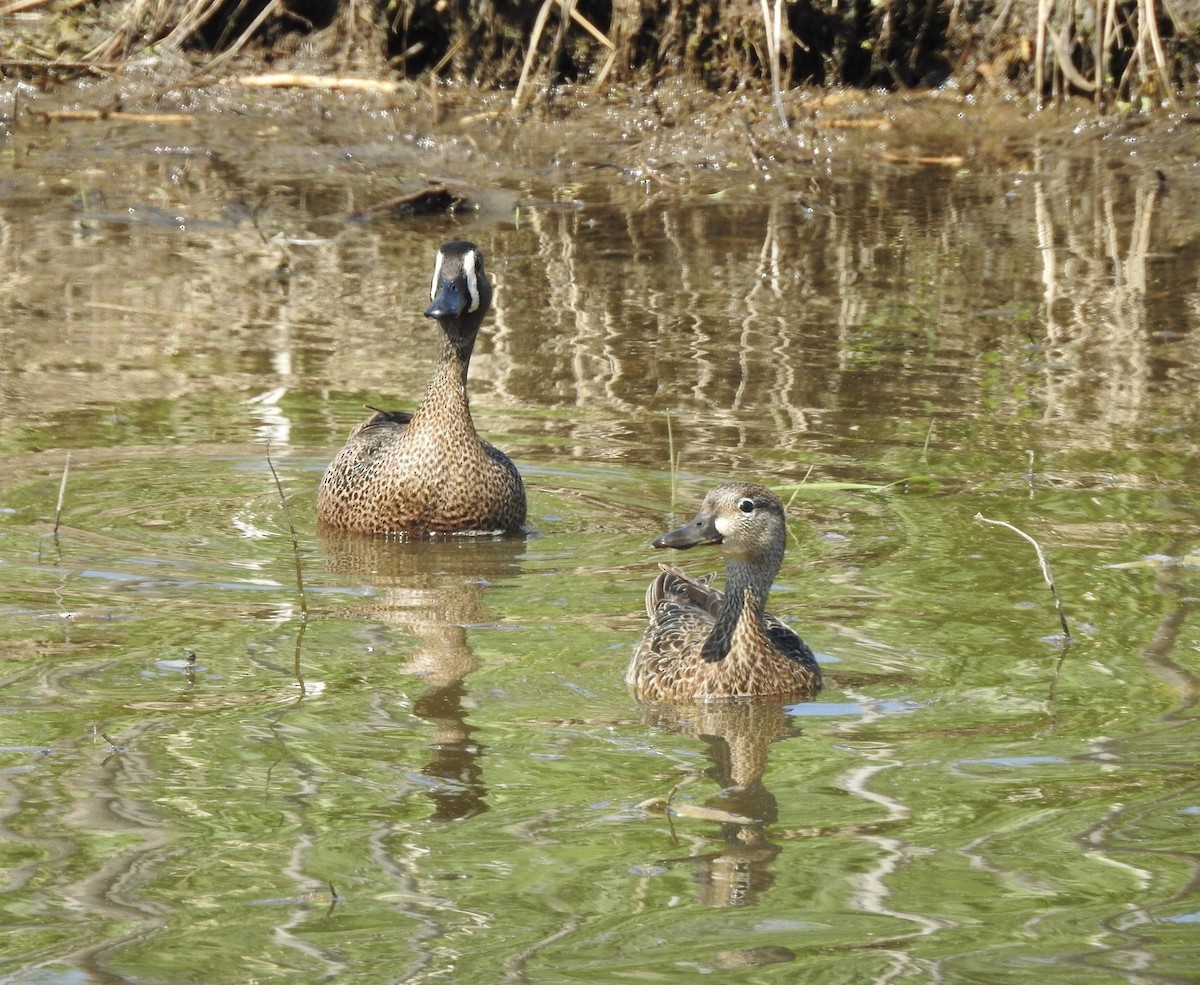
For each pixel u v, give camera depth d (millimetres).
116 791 9156
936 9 27750
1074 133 26438
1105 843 8641
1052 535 13320
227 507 14125
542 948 7672
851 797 9219
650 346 18078
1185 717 10188
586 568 13016
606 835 8766
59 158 24906
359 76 27750
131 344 17906
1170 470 14672
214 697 10422
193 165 24859
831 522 13688
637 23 27469
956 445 15344
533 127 26500
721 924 7859
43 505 13844
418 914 7953
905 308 19469
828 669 11094
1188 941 7691
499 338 18359
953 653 11281
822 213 23406
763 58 27422
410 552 13359
